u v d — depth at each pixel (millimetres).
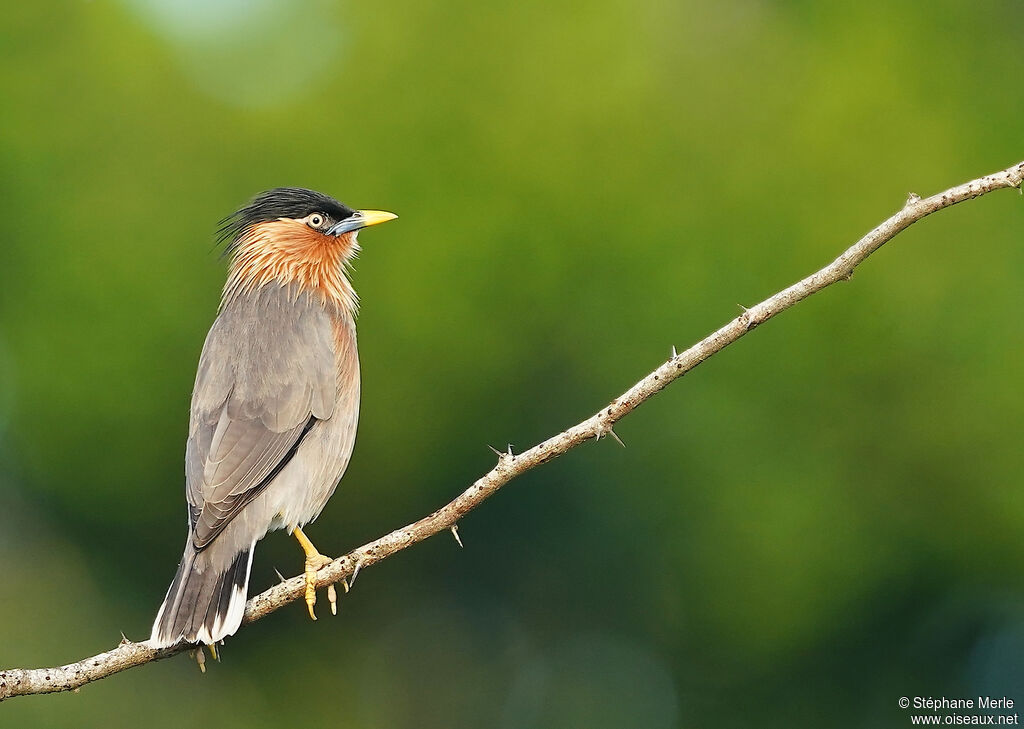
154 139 18031
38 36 18062
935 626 16859
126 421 17062
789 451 17266
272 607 7527
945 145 18406
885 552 17031
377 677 16859
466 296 17922
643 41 19344
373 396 17891
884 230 6582
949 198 6527
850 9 19312
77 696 14867
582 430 6871
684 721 16750
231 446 8344
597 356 18094
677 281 18062
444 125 18344
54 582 16594
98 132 17906
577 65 18750
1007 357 17281
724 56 19438
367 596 17203
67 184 17703
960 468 17219
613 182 18391
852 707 16641
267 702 16109
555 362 18344
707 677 16859
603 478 17641
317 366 8828
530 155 18266
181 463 17016
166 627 7410
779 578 16875
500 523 17703
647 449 17531
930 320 17484
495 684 17000
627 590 17328
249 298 9336
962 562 17172
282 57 18672
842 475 17266
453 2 18891
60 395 17109
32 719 14539
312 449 8711
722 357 17625
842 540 16969
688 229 18234
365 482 17797
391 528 17844
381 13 18797
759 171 18547
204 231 17703
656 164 18453
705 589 17000
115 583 17094
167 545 17172
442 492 18156
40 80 17984
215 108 18328
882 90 18641
